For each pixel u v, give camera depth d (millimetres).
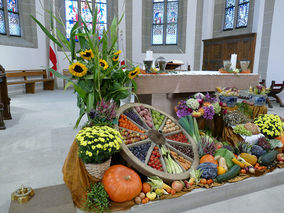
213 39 9336
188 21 10258
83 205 1901
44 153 3203
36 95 8469
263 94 3488
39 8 9297
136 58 11016
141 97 3844
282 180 2596
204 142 2707
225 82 3670
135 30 10727
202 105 3121
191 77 3365
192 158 2555
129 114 2740
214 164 2367
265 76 7633
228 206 2176
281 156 2727
